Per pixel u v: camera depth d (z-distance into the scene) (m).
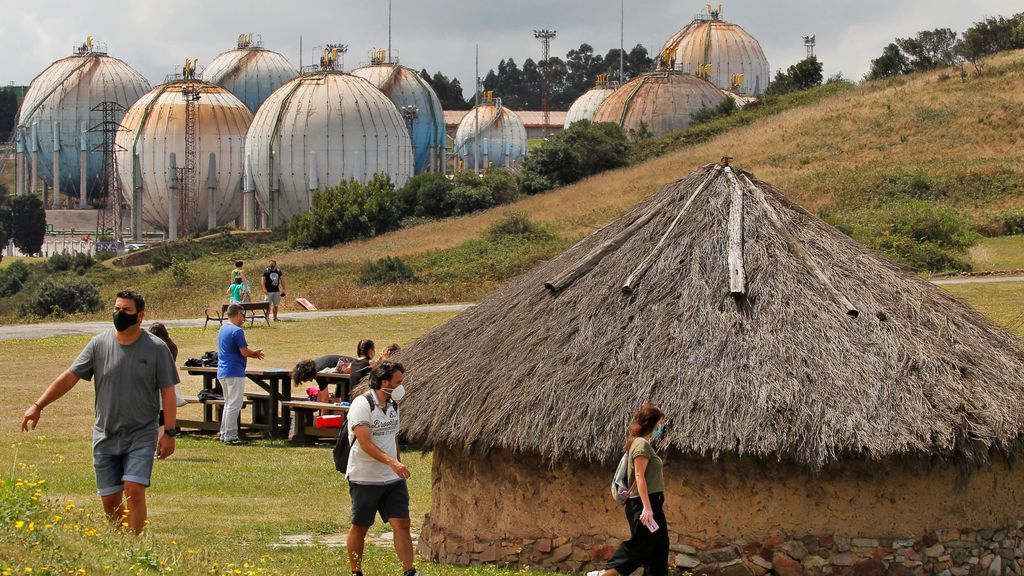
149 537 12.04
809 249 14.82
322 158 111.00
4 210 118.12
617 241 15.32
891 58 121.38
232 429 23.06
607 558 13.45
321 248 86.81
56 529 11.37
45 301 61.38
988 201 66.44
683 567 13.10
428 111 138.62
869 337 13.51
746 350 13.22
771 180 74.50
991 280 47.19
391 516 12.52
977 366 13.66
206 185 121.00
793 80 131.88
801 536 13.03
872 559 13.05
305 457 21.66
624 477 12.17
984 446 12.80
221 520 16.45
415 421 14.38
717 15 174.12
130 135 122.50
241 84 143.12
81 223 133.50
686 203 15.34
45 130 139.25
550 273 15.54
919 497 13.23
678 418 12.75
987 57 106.75
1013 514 13.77
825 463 12.58
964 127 82.94
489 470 14.24
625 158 103.31
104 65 141.00
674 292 14.14
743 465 13.09
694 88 136.62
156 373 12.19
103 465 12.19
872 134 85.19
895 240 53.81
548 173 100.81
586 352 13.76
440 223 88.12
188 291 62.88
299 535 15.89
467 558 14.32
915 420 12.63
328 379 23.88
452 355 15.06
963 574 13.34
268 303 41.91
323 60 119.50
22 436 22.48
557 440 13.05
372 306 48.84
